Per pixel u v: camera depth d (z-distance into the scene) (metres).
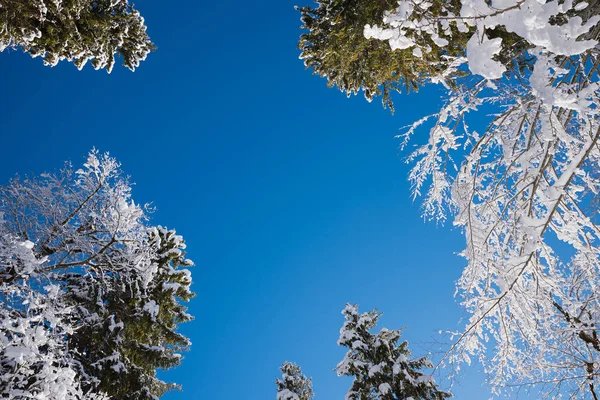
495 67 2.09
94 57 6.29
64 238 7.90
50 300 6.65
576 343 5.85
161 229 12.41
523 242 4.22
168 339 11.21
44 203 7.92
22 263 6.68
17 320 5.87
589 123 3.66
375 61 5.39
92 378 8.88
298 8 5.97
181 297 11.71
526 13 2.04
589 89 2.30
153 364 10.59
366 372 12.87
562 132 3.44
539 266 4.04
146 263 9.14
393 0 4.61
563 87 2.46
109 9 6.00
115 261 8.67
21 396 6.00
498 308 4.34
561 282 4.23
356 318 14.10
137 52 6.87
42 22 5.17
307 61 6.30
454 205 5.07
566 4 2.02
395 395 12.30
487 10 2.16
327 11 5.49
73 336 9.28
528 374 5.09
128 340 10.35
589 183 4.31
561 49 2.01
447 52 4.89
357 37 5.30
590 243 3.93
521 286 4.18
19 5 4.83
